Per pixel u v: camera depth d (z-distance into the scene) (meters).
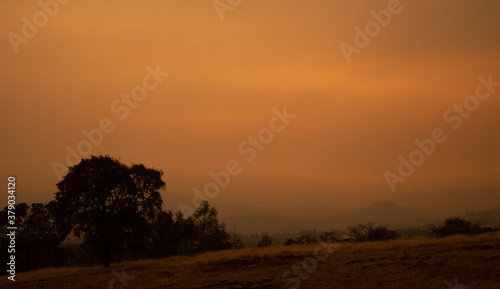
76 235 38.62
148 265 33.12
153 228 60.47
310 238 58.16
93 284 24.89
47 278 30.14
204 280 22.58
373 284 17.16
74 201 37.69
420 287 15.77
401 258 22.52
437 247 25.86
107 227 36.75
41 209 56.12
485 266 17.77
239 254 32.62
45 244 56.03
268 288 18.77
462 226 61.31
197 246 68.88
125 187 39.03
